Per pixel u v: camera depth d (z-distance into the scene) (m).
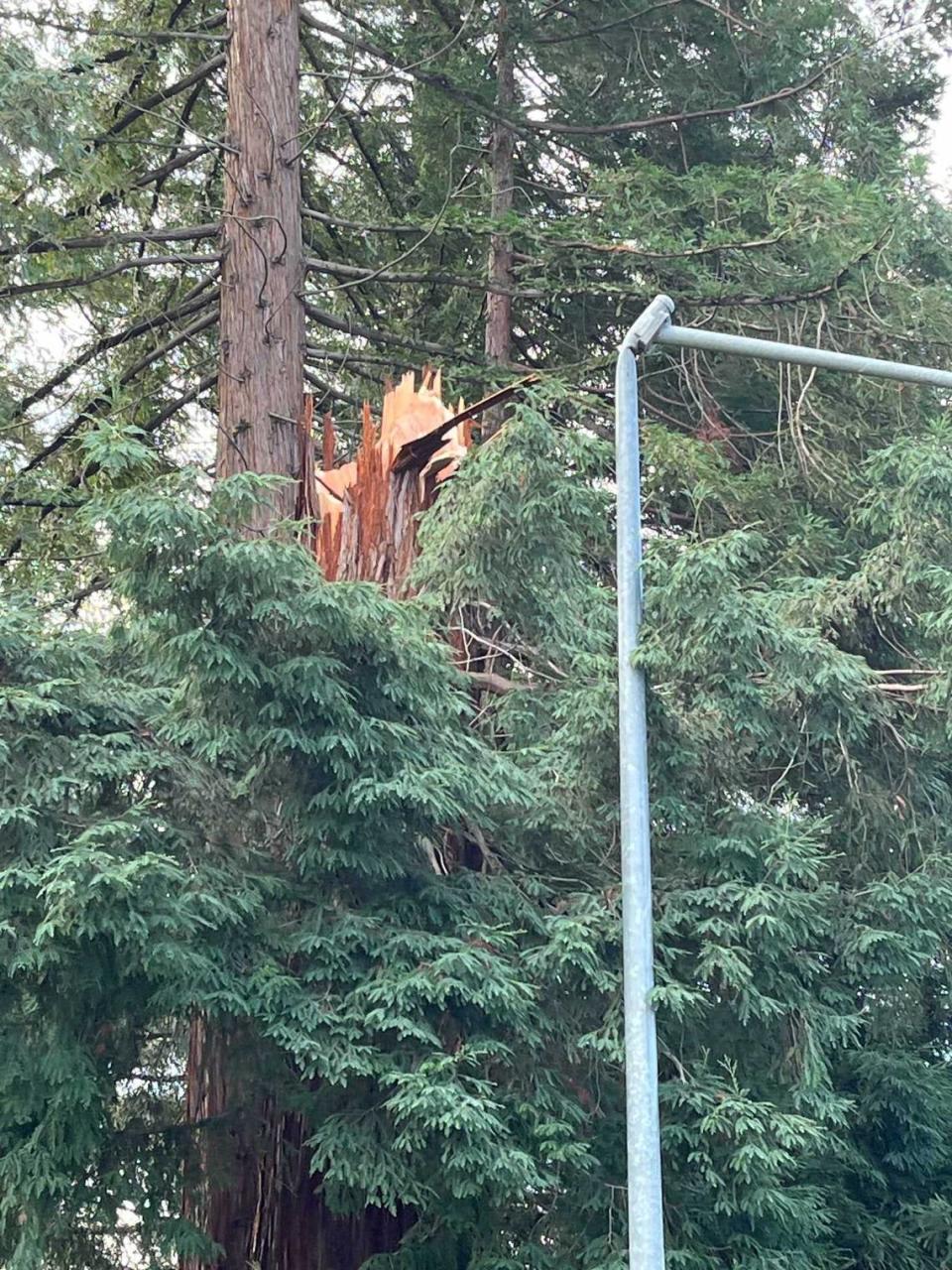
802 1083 8.23
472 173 15.12
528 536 8.78
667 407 14.62
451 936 7.91
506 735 9.43
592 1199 7.87
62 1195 7.23
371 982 7.38
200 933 7.20
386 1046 7.46
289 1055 7.84
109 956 7.00
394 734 7.67
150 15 14.26
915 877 9.41
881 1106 10.41
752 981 8.21
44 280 13.57
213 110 15.05
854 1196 10.61
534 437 8.70
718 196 13.38
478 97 14.35
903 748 9.73
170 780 7.50
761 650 9.05
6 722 7.06
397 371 15.23
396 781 7.44
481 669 10.10
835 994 8.94
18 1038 7.05
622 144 15.53
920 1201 10.64
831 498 12.99
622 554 5.84
